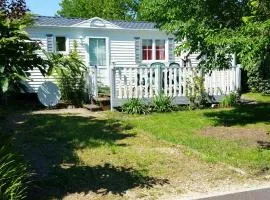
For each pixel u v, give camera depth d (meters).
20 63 5.30
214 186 6.39
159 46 20.84
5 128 11.23
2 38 5.07
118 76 14.33
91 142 9.40
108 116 13.30
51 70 5.49
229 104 15.30
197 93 14.96
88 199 5.83
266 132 10.32
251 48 8.52
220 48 10.09
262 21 8.45
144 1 12.19
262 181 6.64
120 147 8.88
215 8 10.66
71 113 14.11
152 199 5.86
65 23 18.66
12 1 12.52
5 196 5.08
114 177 6.80
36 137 10.03
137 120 12.31
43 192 6.07
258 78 19.83
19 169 5.45
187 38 11.13
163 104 14.16
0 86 5.07
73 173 7.03
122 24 20.69
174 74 14.68
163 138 9.69
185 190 6.21
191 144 8.99
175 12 11.35
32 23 5.65
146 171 7.12
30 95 17.38
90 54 19.17
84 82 16.09
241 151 8.35
